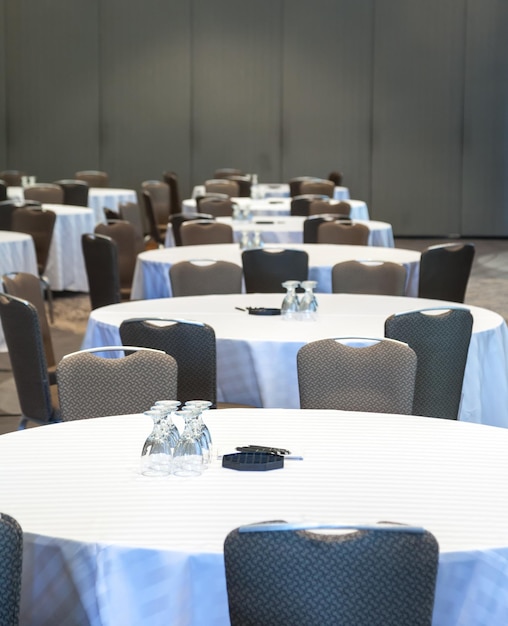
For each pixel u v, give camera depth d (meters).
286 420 3.31
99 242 6.99
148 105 16.20
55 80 16.16
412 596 2.05
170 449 2.78
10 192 13.70
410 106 16.02
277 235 9.48
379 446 3.04
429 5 15.81
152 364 3.62
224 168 16.28
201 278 6.05
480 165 16.08
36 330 4.47
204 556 2.28
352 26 15.92
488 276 11.91
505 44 15.81
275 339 4.47
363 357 3.67
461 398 4.59
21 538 2.13
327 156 16.20
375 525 2.10
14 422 6.12
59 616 2.39
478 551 2.30
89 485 2.70
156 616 2.30
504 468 2.85
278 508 2.53
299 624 2.06
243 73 16.08
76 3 15.98
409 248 14.84
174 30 16.03
